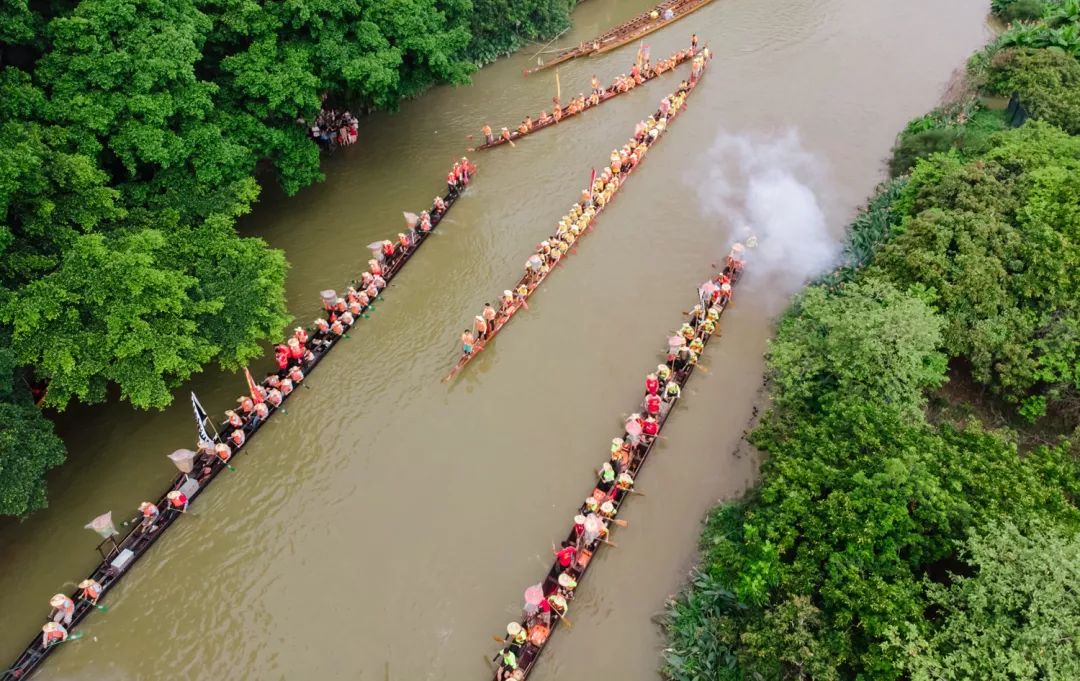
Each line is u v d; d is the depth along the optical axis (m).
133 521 29.33
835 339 28.75
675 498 30.38
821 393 28.59
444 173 47.44
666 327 37.50
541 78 57.38
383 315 38.25
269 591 27.75
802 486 24.31
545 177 47.34
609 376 35.16
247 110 36.84
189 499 30.25
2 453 24.17
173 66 30.55
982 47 59.69
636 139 49.66
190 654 26.17
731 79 57.06
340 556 28.69
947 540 22.16
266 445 32.50
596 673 25.30
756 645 21.86
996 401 30.78
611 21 65.94
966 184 34.47
